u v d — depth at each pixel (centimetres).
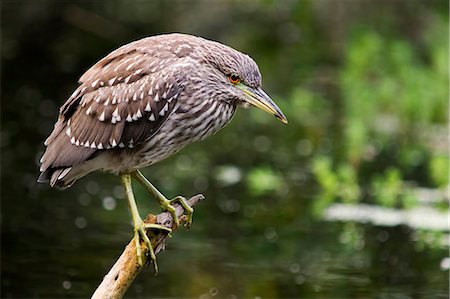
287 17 2386
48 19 2275
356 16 2269
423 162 1666
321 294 1109
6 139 1731
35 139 1738
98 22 2309
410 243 1285
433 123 1908
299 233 1316
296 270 1184
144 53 886
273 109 894
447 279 1166
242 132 1870
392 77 2031
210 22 2316
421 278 1166
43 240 1256
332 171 1599
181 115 877
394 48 2061
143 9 2341
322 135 1834
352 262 1220
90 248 1229
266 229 1329
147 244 814
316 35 2300
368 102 1955
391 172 1492
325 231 1328
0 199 1423
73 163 873
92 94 878
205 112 884
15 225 1312
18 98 2003
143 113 866
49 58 2236
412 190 1503
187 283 1141
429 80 1964
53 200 1429
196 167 1630
